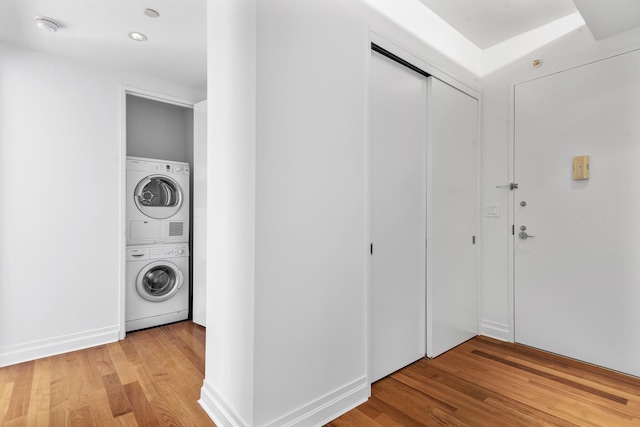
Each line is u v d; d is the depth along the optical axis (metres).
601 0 1.83
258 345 1.42
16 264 2.41
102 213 2.79
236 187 1.55
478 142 2.95
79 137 2.69
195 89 3.36
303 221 1.60
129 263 3.05
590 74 2.36
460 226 2.76
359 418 1.71
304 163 1.60
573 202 2.44
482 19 2.53
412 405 1.83
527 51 2.69
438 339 2.52
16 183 2.42
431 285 2.46
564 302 2.49
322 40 1.68
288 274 1.54
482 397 1.91
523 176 2.71
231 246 1.60
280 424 1.51
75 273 2.66
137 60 2.73
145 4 1.99
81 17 2.11
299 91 1.58
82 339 2.66
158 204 3.39
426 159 2.49
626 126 2.20
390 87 2.20
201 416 1.73
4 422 1.68
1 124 2.36
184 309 3.42
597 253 2.32
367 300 1.93
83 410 1.78
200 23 2.19
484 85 2.97
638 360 2.15
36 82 2.50
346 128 1.81
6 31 2.26
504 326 2.84
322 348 1.69
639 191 2.15
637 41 2.15
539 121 2.62
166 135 3.94
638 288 2.15
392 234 2.22
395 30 2.13
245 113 1.47
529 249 2.68
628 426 1.64
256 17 1.40
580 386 2.04
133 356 2.50
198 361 2.41
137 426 1.64
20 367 2.30
